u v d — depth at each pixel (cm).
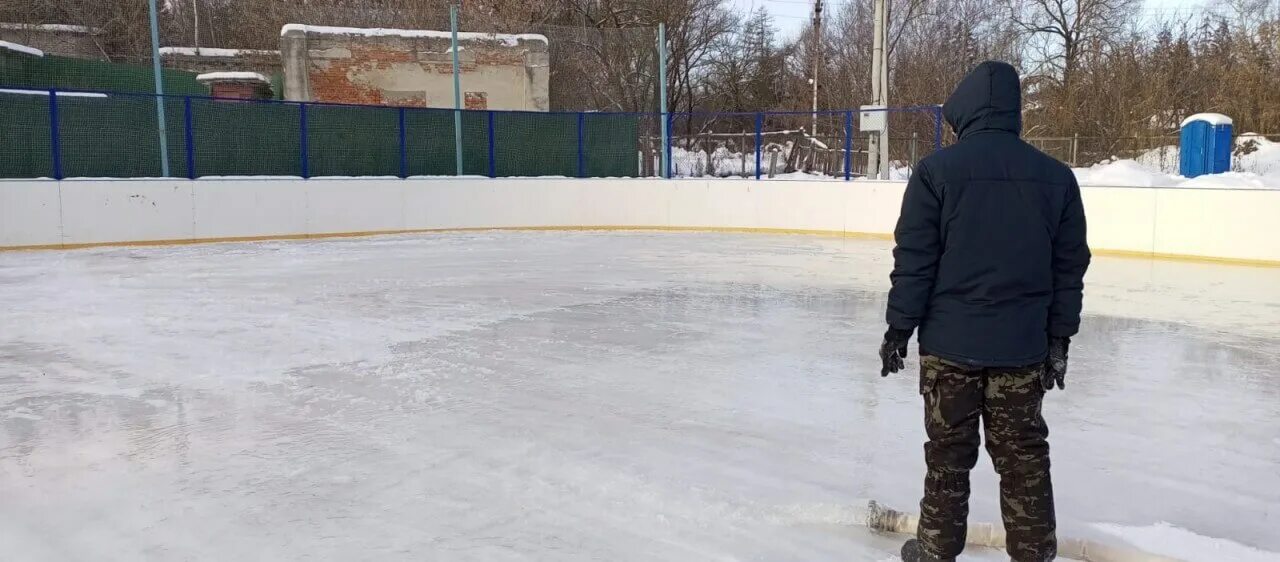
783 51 4441
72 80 1656
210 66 2080
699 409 498
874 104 1761
